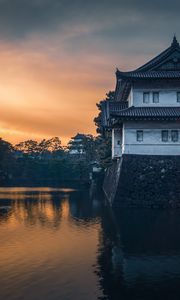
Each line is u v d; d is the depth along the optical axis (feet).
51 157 652.89
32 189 330.95
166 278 69.46
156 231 109.91
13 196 248.93
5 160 482.28
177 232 108.06
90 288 64.34
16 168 540.93
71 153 630.33
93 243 96.27
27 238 103.09
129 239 100.12
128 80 178.91
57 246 93.20
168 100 181.06
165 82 181.37
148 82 181.78
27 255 84.79
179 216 137.08
